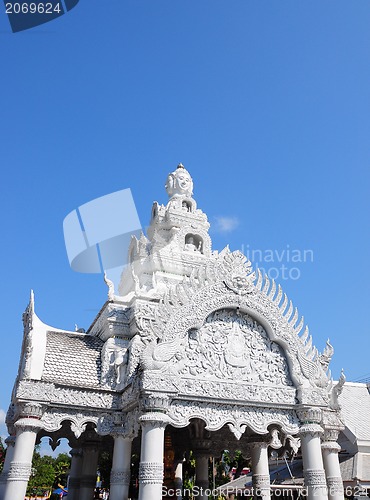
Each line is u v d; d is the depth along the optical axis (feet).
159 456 46.96
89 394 55.93
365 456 79.20
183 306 54.85
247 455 82.94
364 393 98.27
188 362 52.95
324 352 62.34
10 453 60.75
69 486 77.20
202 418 50.72
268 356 56.90
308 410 54.13
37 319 61.57
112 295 65.36
